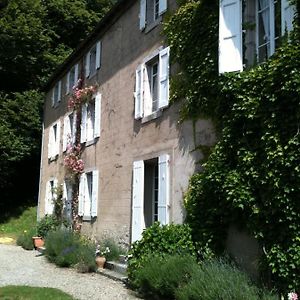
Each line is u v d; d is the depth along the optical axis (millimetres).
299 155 5523
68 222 14438
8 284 8266
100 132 12883
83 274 9562
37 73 23656
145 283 7188
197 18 8227
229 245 6871
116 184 11328
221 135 7098
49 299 6770
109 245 10422
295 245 5512
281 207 5652
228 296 5434
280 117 5832
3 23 21109
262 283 5973
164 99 9109
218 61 7148
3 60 22078
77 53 15516
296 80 5551
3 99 21828
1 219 20562
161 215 8680
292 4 5918
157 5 10711
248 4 7059
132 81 11102
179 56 8680
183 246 7320
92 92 13844
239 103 6465
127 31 11750
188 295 5965
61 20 25031
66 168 15508
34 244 14438
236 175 6320
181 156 8375
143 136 10086
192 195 7637
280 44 6176
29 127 21641
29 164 23094
